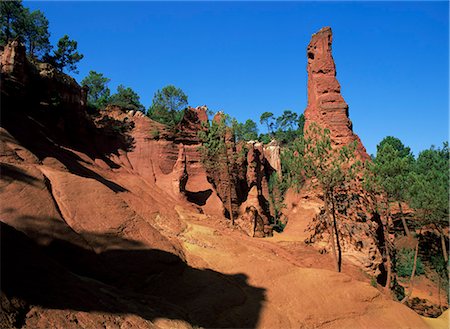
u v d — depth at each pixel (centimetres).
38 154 2520
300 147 3253
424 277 4272
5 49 3014
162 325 1130
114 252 1697
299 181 3628
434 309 3488
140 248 1823
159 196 3628
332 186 3114
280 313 1830
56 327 797
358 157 3769
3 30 4891
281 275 2277
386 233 3150
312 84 4378
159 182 4159
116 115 4844
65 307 893
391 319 2123
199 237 2745
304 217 3897
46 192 1655
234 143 5362
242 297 1873
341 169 3198
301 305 1966
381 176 2986
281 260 2719
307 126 4312
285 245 3262
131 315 1062
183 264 1992
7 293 784
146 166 4253
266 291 2042
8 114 2695
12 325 718
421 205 2820
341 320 1952
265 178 5766
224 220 3709
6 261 887
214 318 1573
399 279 4303
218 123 4828
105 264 1596
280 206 5581
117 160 4031
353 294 2192
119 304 1109
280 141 9281
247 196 5200
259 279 2172
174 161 4494
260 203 5225
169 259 1867
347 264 3197
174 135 4675
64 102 3659
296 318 1841
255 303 1852
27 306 805
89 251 1527
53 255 1347
